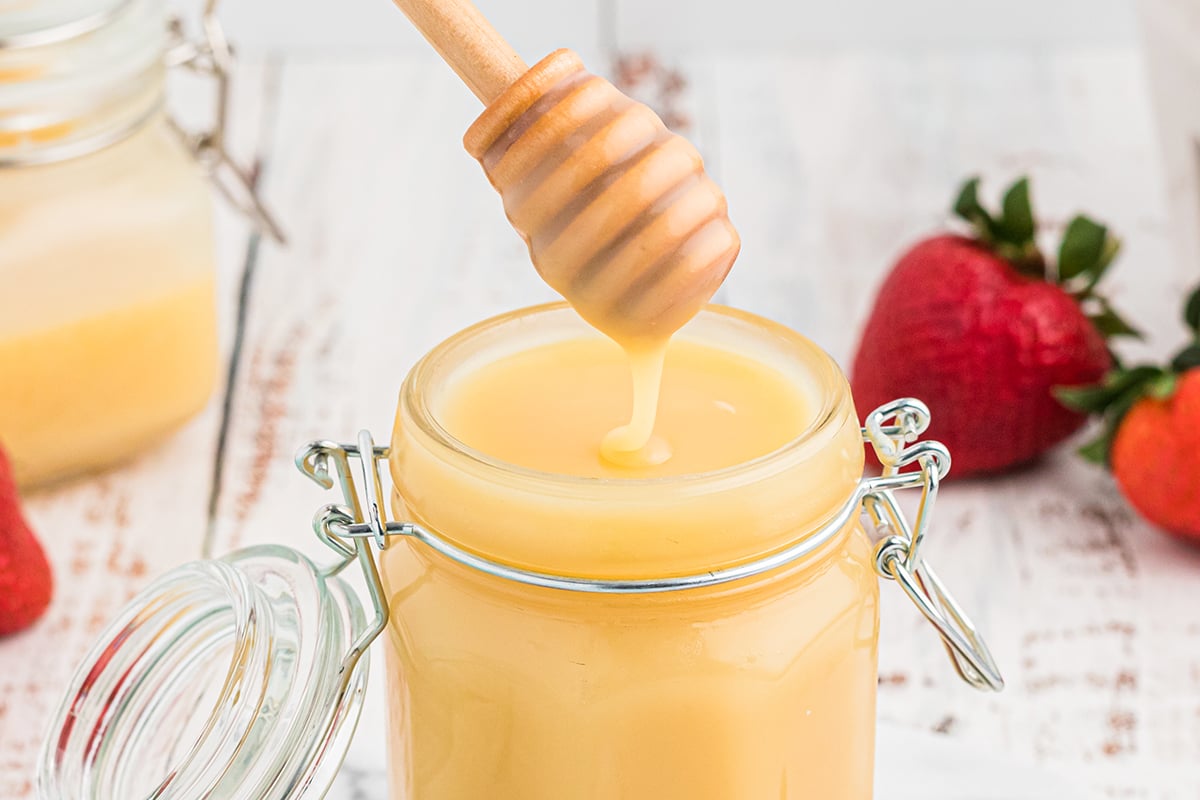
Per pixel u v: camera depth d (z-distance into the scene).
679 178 0.44
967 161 0.88
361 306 0.78
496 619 0.45
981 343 0.66
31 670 0.61
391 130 0.92
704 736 0.45
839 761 0.47
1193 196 0.71
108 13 0.63
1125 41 1.00
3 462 0.61
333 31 0.99
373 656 0.59
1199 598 0.63
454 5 0.45
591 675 0.45
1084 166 0.87
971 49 1.00
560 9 1.00
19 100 0.62
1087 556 0.65
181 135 0.68
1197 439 0.63
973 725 0.59
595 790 0.45
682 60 0.99
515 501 0.44
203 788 0.45
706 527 0.44
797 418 0.47
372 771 0.54
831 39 1.01
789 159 0.89
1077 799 0.53
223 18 0.99
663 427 0.47
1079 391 0.65
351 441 0.69
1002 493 0.68
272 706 0.46
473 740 0.46
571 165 0.44
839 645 0.46
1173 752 0.58
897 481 0.47
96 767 0.49
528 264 0.81
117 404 0.65
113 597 0.63
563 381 0.48
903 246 0.82
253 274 0.80
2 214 0.63
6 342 0.63
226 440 0.70
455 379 0.48
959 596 0.63
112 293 0.64
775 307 0.77
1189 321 0.65
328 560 0.64
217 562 0.48
